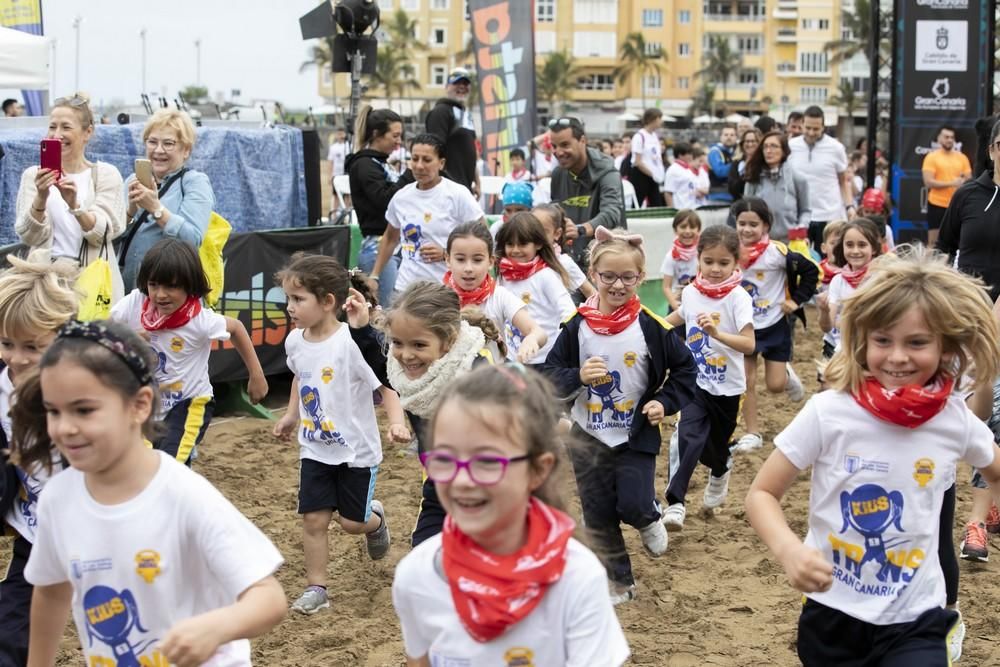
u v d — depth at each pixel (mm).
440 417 2828
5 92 20359
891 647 3684
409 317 5125
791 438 3758
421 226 8812
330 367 5867
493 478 2773
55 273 4344
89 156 10148
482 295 6668
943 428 3703
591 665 2824
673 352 5766
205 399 6117
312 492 5910
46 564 3350
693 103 101062
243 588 3123
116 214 7141
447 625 2932
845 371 3752
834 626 3787
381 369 5820
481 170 20625
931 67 17031
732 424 7402
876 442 3695
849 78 103875
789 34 103938
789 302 9000
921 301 3600
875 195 15273
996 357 3719
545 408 2879
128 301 6082
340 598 6078
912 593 3715
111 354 3129
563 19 101062
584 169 9578
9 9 14352
